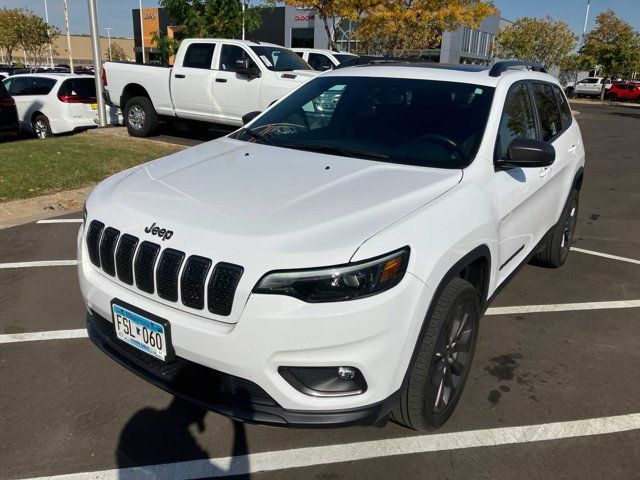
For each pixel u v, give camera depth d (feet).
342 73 13.28
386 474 8.39
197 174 9.71
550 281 16.53
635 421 9.91
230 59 33.37
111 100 38.37
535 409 10.12
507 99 11.61
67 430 9.04
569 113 17.35
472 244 8.83
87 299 8.98
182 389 8.03
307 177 9.36
